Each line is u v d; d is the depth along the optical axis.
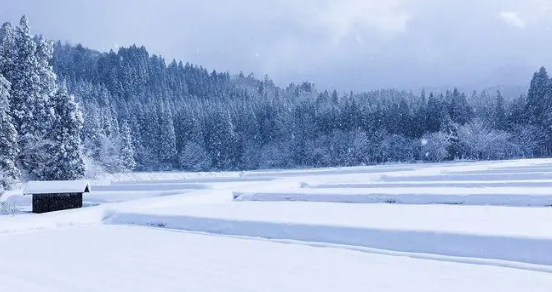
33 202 26.14
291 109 124.56
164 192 30.58
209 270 9.59
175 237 14.41
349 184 31.30
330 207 19.80
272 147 110.38
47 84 51.22
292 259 10.55
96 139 73.06
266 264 10.07
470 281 8.30
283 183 34.56
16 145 41.69
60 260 11.08
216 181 43.12
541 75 95.75
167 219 17.39
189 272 9.45
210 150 110.62
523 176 31.38
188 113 114.19
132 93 159.88
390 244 11.52
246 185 34.00
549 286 7.85
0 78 40.59
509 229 11.67
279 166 107.56
